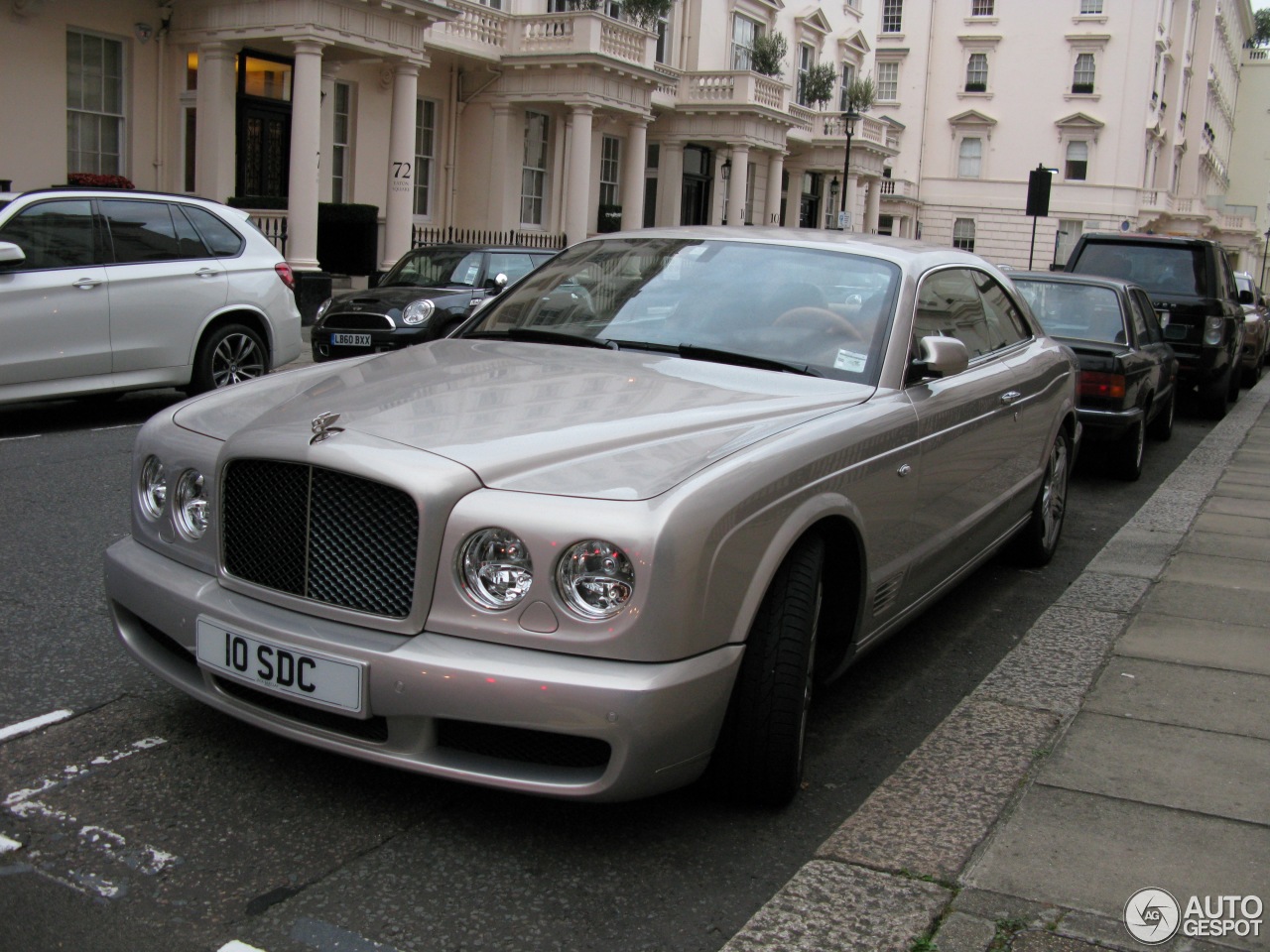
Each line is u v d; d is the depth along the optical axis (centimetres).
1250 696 447
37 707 392
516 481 298
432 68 2398
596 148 2822
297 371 430
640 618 283
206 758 361
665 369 401
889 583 403
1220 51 7250
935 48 5544
